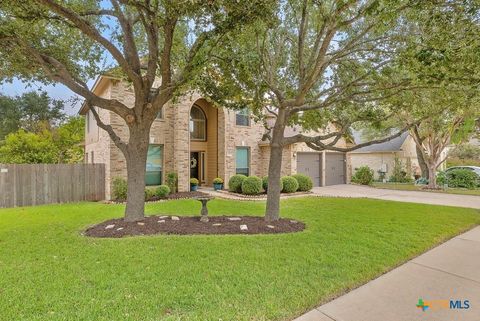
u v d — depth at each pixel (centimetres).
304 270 437
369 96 822
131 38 708
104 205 1107
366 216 862
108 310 320
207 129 1766
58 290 368
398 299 365
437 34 500
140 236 618
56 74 641
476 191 1653
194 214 884
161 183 1452
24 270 434
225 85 797
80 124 2298
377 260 487
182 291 365
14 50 628
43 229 702
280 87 830
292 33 770
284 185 1467
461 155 2661
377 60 739
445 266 481
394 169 2344
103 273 421
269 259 481
